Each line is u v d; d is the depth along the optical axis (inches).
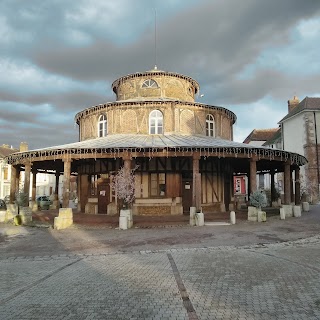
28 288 269.6
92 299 240.5
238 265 333.4
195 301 232.5
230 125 1000.9
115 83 1019.9
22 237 537.6
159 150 648.4
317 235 506.9
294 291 250.7
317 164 1472.7
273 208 1016.2
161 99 865.5
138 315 209.5
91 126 914.7
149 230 578.2
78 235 542.3
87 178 865.5
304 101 1585.9
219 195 845.2
